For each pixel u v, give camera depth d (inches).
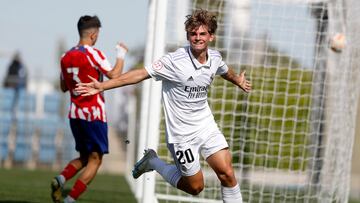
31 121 1711.4
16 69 1696.6
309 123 840.3
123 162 1813.5
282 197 866.1
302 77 834.2
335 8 788.0
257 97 856.3
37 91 1759.4
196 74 546.0
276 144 886.4
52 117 1724.9
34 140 1712.6
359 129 1972.2
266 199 874.1
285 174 861.8
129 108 1487.5
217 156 557.9
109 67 700.7
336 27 788.6
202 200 781.9
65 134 1728.6
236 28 816.3
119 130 1797.5
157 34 716.7
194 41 535.5
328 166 799.1
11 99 1692.9
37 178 1198.3
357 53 766.5
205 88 556.4
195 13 538.0
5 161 1694.1
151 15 784.3
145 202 722.8
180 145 563.5
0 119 1691.7
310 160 829.8
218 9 808.9
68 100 1734.7
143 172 631.8
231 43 819.4
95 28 716.0
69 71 708.7
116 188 1106.1
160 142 821.2
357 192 1849.2
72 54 706.8
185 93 551.8
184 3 782.5
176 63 542.6
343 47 779.4
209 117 567.8
